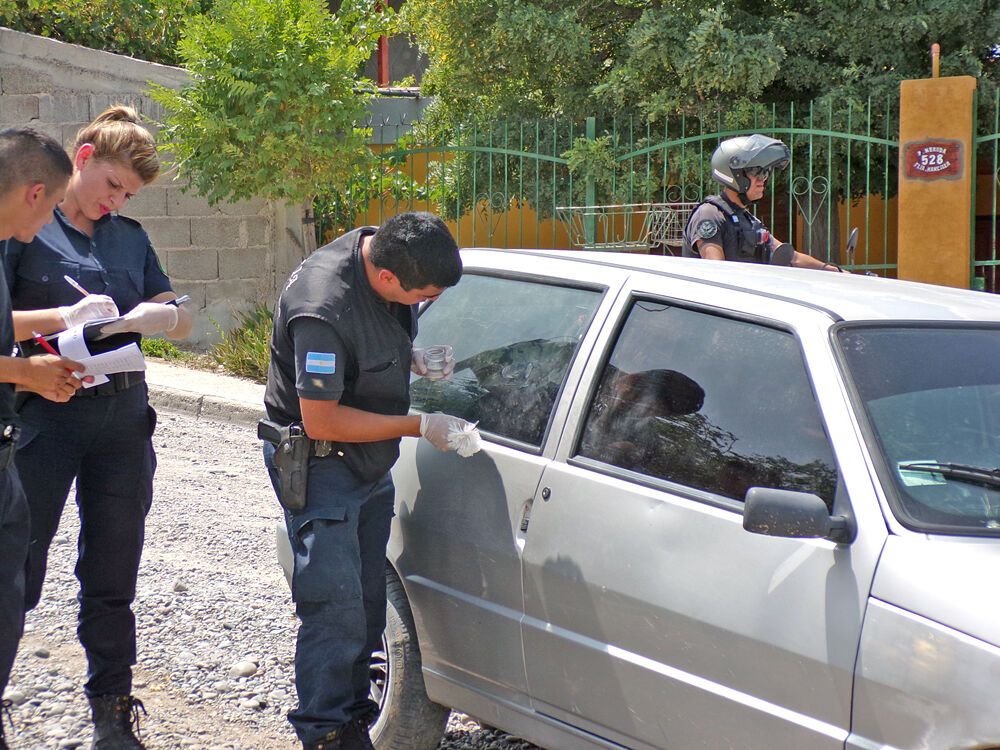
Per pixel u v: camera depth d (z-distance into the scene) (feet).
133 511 11.75
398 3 56.95
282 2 33.83
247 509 21.71
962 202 30.81
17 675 13.64
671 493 9.68
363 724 10.44
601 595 9.76
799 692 8.43
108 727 11.68
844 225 42.88
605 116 39.65
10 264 10.91
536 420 11.00
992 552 8.23
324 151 33.99
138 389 11.62
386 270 10.20
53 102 38.34
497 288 12.41
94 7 42.47
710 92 37.58
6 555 9.36
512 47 38.52
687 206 36.50
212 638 15.28
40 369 9.72
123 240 11.76
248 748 12.37
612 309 10.95
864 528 8.44
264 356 33.86
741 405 9.66
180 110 34.22
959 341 9.95
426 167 40.37
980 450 9.07
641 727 9.53
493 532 10.79
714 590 9.02
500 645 10.69
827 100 35.17
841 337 9.52
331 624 10.18
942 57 36.73
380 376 10.59
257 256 38.40
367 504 11.05
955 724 7.51
